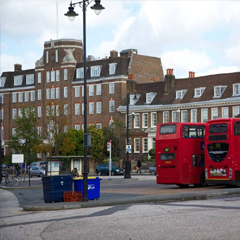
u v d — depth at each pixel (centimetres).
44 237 1608
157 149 4128
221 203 2538
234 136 3747
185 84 8825
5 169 8800
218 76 8412
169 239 1521
